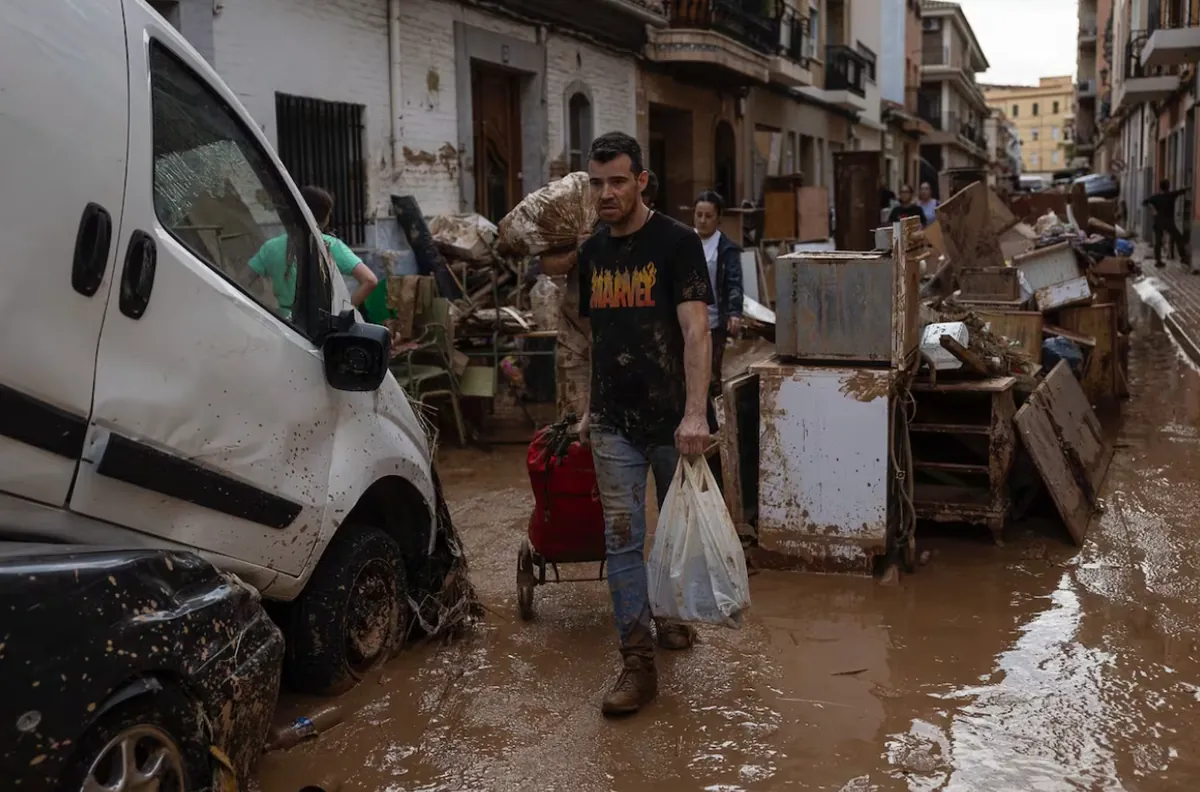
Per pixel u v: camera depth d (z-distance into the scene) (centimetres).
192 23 846
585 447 430
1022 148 14112
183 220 297
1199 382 1055
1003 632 439
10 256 232
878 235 515
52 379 245
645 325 372
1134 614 457
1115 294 1038
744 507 558
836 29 3111
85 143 254
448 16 1177
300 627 366
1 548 239
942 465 565
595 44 1538
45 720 219
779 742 347
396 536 433
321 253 373
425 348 795
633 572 378
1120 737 347
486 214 1345
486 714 369
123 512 272
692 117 1983
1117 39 4300
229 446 306
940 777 323
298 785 321
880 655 418
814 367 511
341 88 1020
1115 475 688
